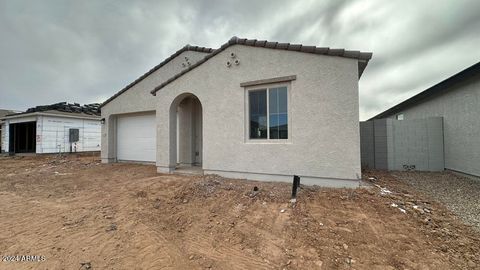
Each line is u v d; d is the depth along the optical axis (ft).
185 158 34.27
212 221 14.84
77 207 18.47
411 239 11.56
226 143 24.93
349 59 19.16
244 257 10.91
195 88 27.30
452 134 28.02
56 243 12.50
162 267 10.19
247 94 24.02
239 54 24.17
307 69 20.66
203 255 11.23
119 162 43.57
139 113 41.63
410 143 30.60
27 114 59.93
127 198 20.02
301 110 20.90
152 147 40.06
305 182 20.76
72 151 65.00
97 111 72.23
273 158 22.24
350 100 19.12
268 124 22.95
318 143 20.22
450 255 10.25
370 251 10.69
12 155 61.93
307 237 12.05
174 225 14.83
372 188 19.08
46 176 32.24
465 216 14.51
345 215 14.23
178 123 34.83
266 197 17.61
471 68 22.25
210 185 21.12
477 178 24.00
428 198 18.06
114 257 11.03
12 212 17.57
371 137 31.96
